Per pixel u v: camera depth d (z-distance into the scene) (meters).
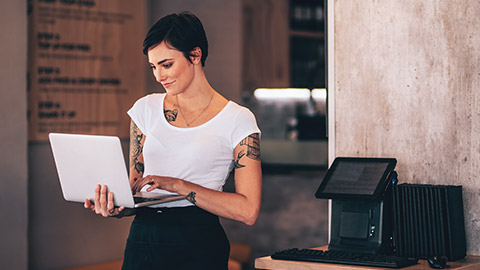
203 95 2.35
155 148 2.33
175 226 2.26
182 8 6.24
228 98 6.95
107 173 2.12
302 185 5.73
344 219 2.53
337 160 2.67
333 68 2.97
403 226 2.51
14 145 4.35
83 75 4.96
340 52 2.95
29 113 4.64
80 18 4.92
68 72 4.86
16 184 4.36
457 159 2.66
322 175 5.75
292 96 8.61
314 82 8.12
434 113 2.71
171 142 2.32
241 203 2.21
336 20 2.96
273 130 8.52
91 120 5.02
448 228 2.42
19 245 4.39
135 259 2.29
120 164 2.07
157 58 2.24
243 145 2.30
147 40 2.24
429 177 2.73
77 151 2.15
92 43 5.00
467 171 2.63
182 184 2.17
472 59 2.62
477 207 2.60
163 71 2.25
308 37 8.09
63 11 4.81
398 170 2.80
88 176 2.17
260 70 7.48
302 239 5.69
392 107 2.81
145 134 2.42
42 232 4.73
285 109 8.62
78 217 4.96
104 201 2.15
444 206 2.44
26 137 4.41
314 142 7.16
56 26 4.77
